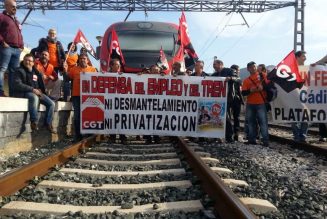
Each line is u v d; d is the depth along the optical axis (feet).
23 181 17.62
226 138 37.78
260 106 35.53
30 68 31.17
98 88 34.68
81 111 34.73
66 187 17.92
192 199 16.21
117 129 34.83
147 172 21.39
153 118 34.83
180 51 43.65
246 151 30.89
